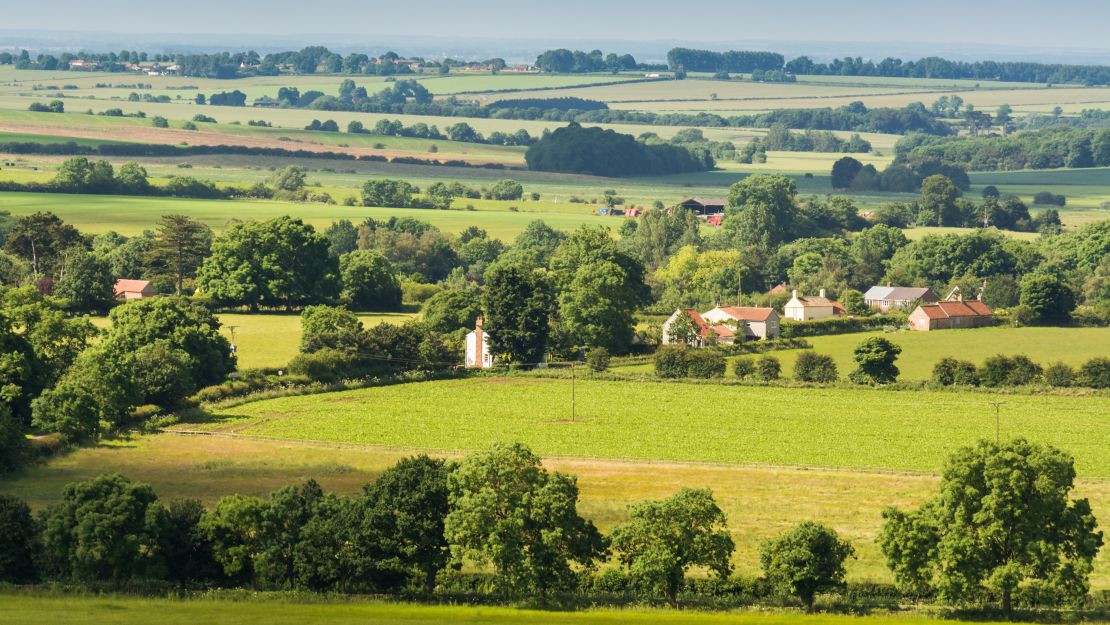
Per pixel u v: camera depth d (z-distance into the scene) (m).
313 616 138.62
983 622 145.50
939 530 154.38
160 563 156.25
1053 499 151.12
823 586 152.75
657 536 155.12
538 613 144.12
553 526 155.25
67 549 154.88
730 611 149.25
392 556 154.62
